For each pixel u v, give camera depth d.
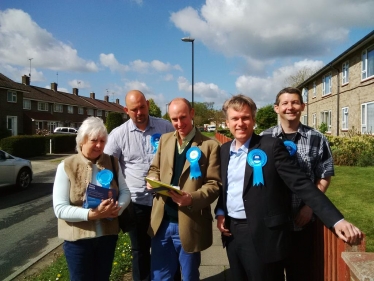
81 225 2.49
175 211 2.83
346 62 20.48
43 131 39.78
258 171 2.33
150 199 3.50
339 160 12.31
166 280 2.88
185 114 2.77
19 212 7.84
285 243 2.31
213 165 2.71
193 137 2.87
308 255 2.81
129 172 3.54
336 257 2.28
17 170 10.38
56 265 4.45
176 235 2.82
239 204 2.42
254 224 2.30
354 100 19.09
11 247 5.54
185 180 2.75
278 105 3.02
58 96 51.56
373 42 16.33
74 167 2.56
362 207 6.21
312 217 2.76
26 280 4.20
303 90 33.00
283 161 2.31
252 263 2.33
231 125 2.48
